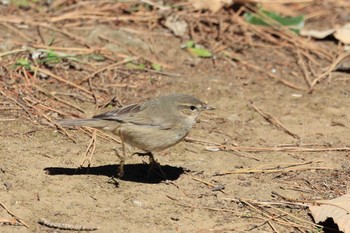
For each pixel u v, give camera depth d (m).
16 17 16.27
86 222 9.83
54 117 12.92
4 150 11.66
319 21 18.05
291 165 11.99
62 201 10.33
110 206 10.31
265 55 16.34
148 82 14.65
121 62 15.15
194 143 12.64
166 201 10.60
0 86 13.63
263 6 18.38
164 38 16.39
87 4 17.20
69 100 13.59
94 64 14.94
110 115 10.77
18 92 13.54
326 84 15.31
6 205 10.10
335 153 12.51
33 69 14.30
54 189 10.63
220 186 11.12
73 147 12.06
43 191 10.55
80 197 10.48
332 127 13.54
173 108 10.98
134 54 15.58
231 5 17.73
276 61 16.14
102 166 11.55
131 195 10.68
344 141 12.97
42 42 15.38
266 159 12.18
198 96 14.35
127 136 10.91
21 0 16.95
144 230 9.75
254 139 12.90
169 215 10.20
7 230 9.53
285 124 13.52
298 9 18.64
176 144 11.88
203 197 10.80
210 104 14.09
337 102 14.55
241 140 12.83
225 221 10.17
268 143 12.77
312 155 12.39
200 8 17.55
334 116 13.96
